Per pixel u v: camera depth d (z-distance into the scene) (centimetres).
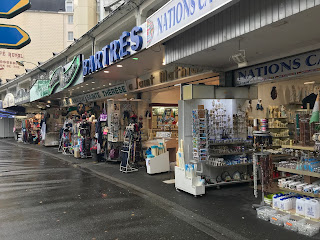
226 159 678
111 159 1080
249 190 643
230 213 485
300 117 493
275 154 717
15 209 521
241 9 414
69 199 591
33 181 778
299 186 443
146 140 1136
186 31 539
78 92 1623
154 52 716
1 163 1125
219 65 691
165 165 878
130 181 758
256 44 503
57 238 389
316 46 509
